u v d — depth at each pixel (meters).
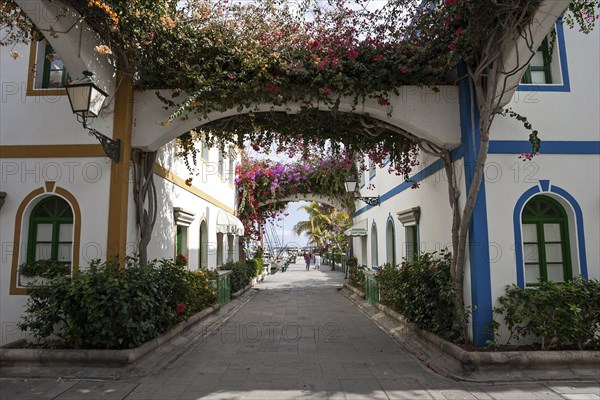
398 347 7.07
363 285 13.00
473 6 5.20
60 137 6.50
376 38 6.38
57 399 4.64
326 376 5.52
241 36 6.36
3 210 6.42
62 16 5.26
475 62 6.21
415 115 6.49
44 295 5.70
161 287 6.28
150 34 5.71
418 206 8.69
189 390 4.98
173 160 8.79
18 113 6.58
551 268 6.44
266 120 7.13
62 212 6.62
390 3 6.25
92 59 5.90
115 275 5.78
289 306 11.94
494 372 5.36
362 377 5.48
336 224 28.47
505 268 6.12
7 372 5.34
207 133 7.47
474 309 6.04
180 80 6.16
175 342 6.90
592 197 6.39
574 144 6.48
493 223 6.20
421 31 6.18
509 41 5.46
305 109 6.44
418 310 6.92
